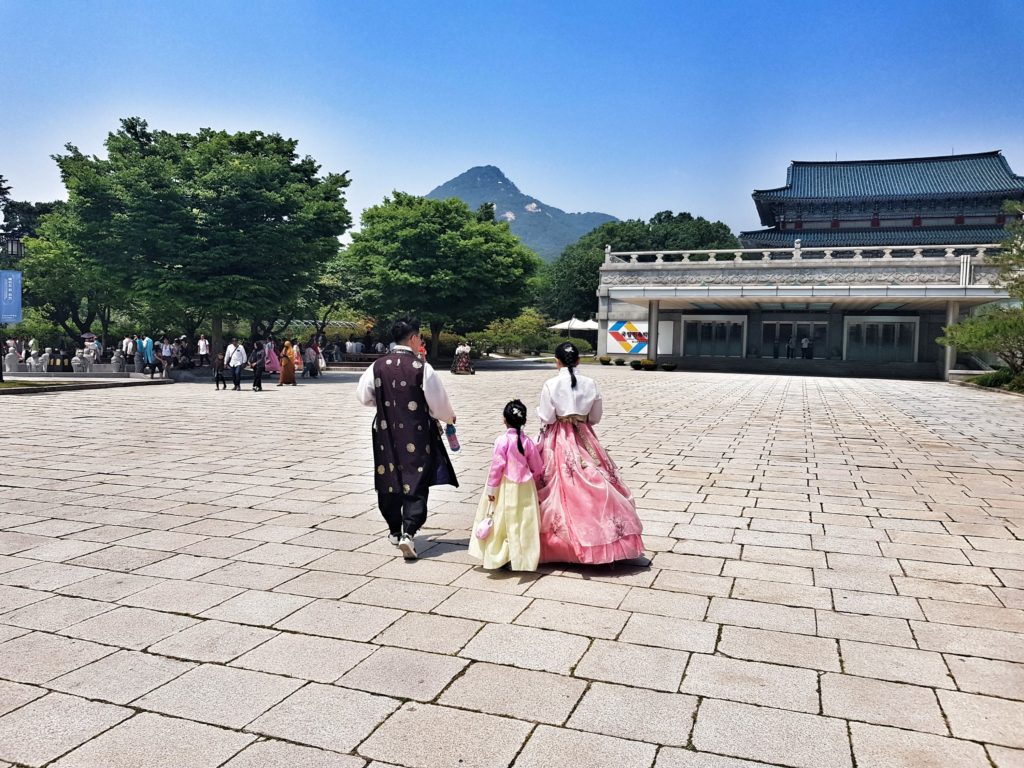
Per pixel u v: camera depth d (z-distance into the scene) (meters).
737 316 41.09
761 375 33.34
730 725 3.02
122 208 27.83
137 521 6.31
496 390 22.88
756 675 3.46
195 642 3.80
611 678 3.42
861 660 3.62
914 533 5.95
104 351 36.16
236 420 14.16
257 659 3.61
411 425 5.26
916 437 11.91
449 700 3.21
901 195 52.84
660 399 19.34
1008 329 22.47
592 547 4.86
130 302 38.91
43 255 35.47
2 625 4.01
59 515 6.52
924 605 4.36
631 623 4.07
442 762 2.75
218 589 4.60
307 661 3.59
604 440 11.33
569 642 3.81
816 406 17.59
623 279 42.56
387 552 5.42
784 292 33.06
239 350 22.06
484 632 3.94
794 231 55.97
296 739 2.90
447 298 40.53
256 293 28.69
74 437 11.55
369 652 3.69
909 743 2.89
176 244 27.47
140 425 13.23
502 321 57.06
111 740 2.89
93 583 4.70
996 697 3.26
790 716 3.09
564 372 5.12
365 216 42.91
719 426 13.30
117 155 28.64
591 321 60.50
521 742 2.88
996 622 4.11
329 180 31.70
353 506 6.92
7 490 7.57
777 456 9.85
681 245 71.25
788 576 4.88
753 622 4.09
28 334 41.97
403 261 38.72
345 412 15.83
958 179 54.66
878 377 34.44
